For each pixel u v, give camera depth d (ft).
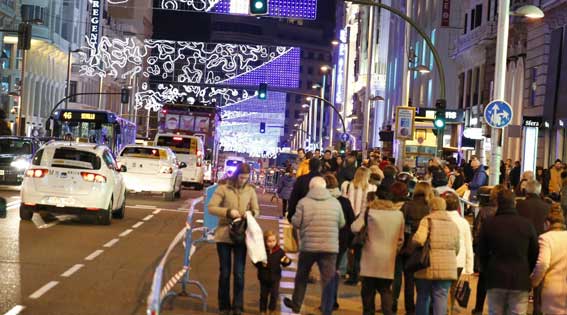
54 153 82.02
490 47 171.22
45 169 81.00
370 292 44.47
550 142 137.69
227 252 44.60
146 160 118.32
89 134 154.20
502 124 82.07
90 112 154.51
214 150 194.90
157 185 117.91
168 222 90.17
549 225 39.52
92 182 81.30
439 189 55.77
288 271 63.16
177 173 124.26
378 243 43.93
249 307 47.88
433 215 42.19
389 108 301.22
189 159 156.87
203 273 57.98
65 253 62.39
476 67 186.29
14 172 121.29
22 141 126.00
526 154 132.87
